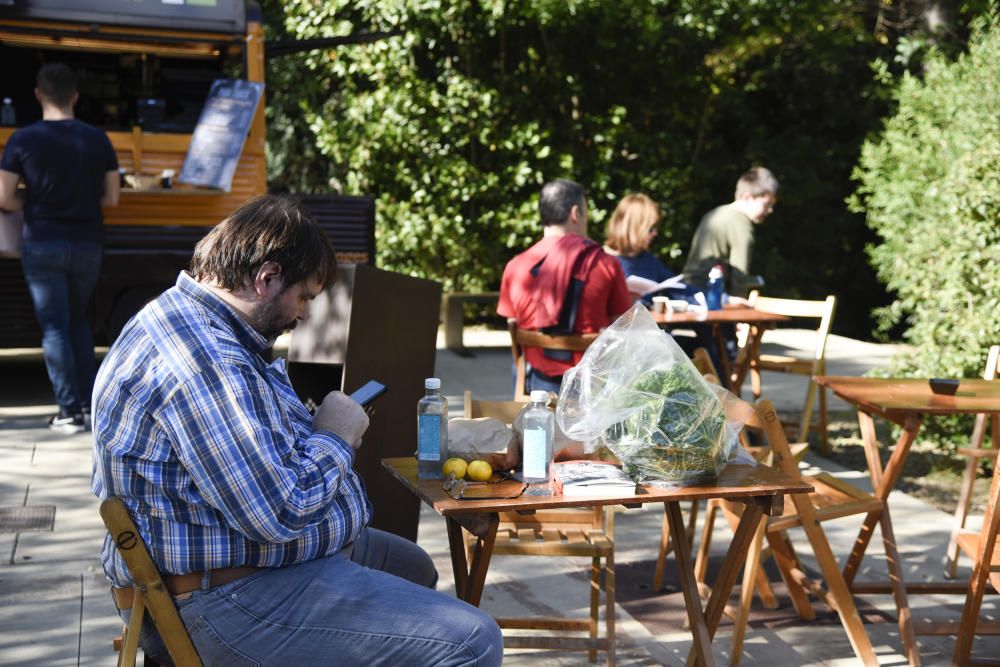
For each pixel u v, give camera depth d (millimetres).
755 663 3658
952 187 6055
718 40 13047
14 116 7453
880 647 3818
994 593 4125
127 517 2207
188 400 2191
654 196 12852
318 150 13367
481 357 9719
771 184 6879
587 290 4766
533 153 12195
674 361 2840
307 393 3854
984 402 3871
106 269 7172
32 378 8125
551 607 4070
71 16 7363
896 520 5297
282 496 2217
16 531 4684
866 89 15133
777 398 8133
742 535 2961
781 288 15531
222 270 2322
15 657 3479
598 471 2795
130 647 2275
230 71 8117
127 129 7652
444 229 11859
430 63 12383
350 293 3615
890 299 16344
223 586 2287
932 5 13602
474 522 2779
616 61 12773
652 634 3855
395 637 2277
